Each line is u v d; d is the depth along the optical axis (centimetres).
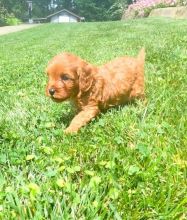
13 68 130
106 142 53
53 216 36
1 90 94
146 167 46
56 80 57
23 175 45
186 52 115
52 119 66
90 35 252
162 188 41
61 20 1510
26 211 37
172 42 142
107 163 45
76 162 47
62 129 60
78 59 59
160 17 372
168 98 67
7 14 1155
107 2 1282
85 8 1312
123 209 38
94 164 46
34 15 1658
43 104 76
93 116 61
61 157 49
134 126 58
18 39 341
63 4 1702
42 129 61
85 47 171
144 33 204
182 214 37
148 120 60
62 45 205
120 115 62
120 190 41
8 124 64
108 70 65
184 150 49
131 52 128
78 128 60
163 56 112
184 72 88
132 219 36
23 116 68
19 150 51
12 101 80
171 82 79
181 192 40
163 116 61
